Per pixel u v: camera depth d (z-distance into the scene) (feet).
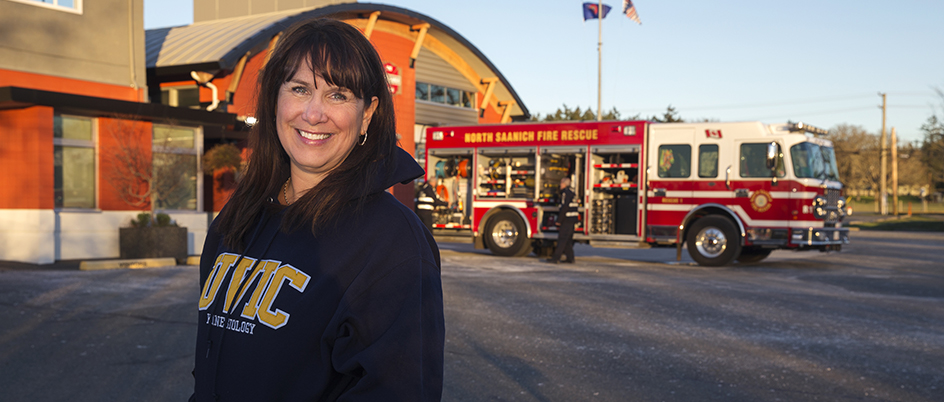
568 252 47.32
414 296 4.46
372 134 4.98
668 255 56.03
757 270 43.14
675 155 47.01
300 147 4.85
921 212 208.13
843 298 30.99
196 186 48.44
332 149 4.83
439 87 84.23
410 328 4.39
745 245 45.32
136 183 43.80
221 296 4.82
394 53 76.69
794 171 44.06
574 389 16.20
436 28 78.23
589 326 23.63
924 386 16.76
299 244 4.63
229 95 55.11
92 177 42.91
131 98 46.47
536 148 50.93
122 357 18.31
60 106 39.75
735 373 17.75
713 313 26.45
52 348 19.15
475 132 53.01
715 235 45.52
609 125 48.80
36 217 39.58
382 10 70.95
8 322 22.44
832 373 17.87
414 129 80.43
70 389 15.55
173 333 21.16
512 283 34.37
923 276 40.42
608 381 16.90
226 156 47.65
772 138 44.68
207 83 54.19
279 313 4.45
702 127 46.42
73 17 43.68
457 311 26.09
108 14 45.42
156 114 43.80
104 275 34.76
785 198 44.16
